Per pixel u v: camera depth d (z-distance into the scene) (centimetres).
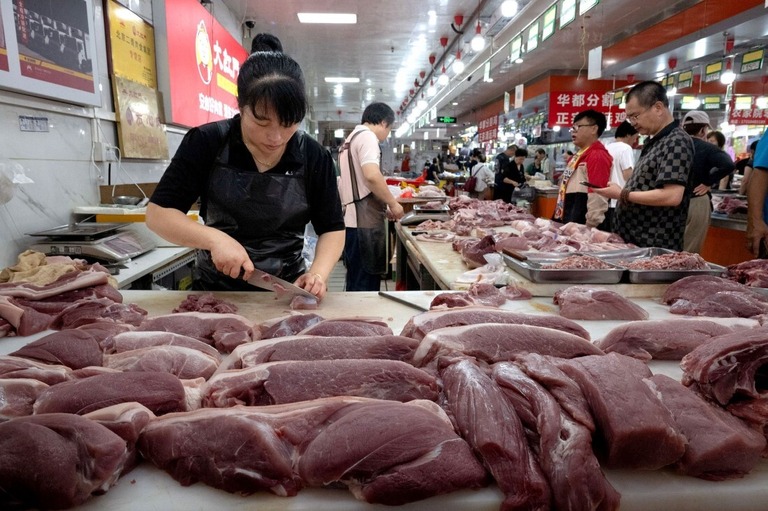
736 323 199
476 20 873
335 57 1220
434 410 130
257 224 268
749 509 119
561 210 561
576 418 119
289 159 260
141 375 141
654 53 763
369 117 553
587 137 532
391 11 848
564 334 165
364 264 552
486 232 459
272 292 281
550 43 1008
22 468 106
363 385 141
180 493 116
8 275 271
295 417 124
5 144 318
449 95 1533
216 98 723
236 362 160
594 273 281
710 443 121
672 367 187
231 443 116
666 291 266
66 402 131
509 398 130
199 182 256
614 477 122
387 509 113
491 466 115
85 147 410
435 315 186
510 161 1220
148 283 379
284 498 115
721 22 620
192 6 618
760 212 441
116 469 113
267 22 926
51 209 366
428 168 1850
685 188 376
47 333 215
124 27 470
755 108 946
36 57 330
